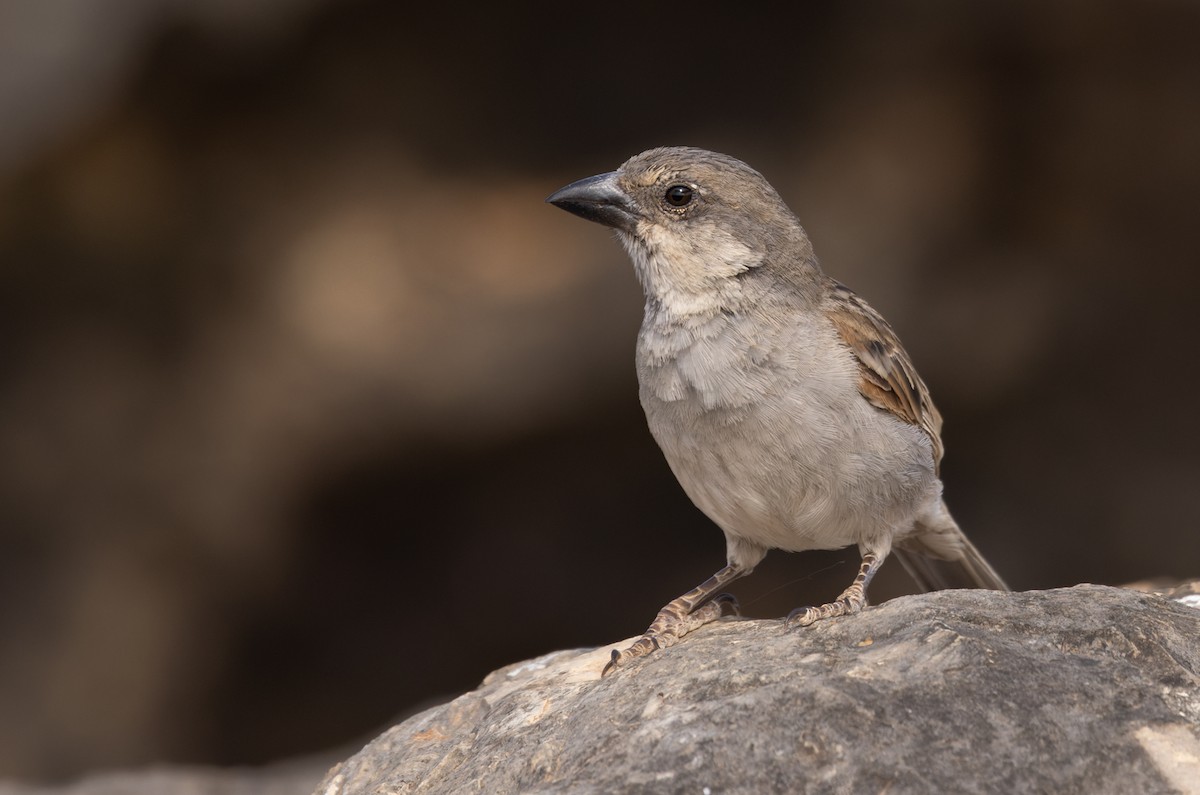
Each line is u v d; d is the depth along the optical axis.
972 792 4.07
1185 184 14.79
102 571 14.61
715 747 4.31
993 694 4.43
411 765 5.40
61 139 14.48
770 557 15.78
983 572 7.41
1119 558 15.47
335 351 14.84
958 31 15.20
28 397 14.92
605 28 16.59
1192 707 4.39
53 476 14.77
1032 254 15.28
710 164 6.52
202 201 15.53
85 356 15.12
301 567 15.23
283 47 15.12
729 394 6.11
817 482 6.12
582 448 15.45
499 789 4.73
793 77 16.30
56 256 15.19
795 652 4.91
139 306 15.27
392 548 15.66
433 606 15.77
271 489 14.83
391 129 16.23
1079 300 15.22
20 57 14.27
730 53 16.48
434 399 14.68
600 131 16.70
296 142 15.90
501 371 14.64
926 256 15.07
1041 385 15.60
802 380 6.07
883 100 15.63
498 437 14.94
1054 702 4.39
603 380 14.72
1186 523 15.38
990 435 15.96
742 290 6.30
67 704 14.29
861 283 14.81
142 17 14.23
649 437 15.48
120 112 14.84
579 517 16.08
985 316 14.94
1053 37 14.73
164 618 14.68
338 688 15.32
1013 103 15.23
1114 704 4.39
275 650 15.33
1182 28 14.32
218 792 8.14
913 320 14.81
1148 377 15.55
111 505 14.76
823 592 15.36
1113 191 15.00
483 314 14.82
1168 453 15.66
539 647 15.85
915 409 6.80
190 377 15.04
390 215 15.74
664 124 16.61
